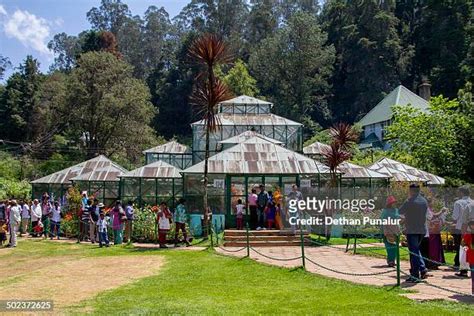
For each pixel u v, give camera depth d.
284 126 43.53
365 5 94.75
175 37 141.88
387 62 91.50
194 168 27.34
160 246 22.94
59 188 35.59
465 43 84.62
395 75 91.69
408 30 96.44
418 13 100.94
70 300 11.98
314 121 95.25
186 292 12.72
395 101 71.12
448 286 12.26
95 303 11.59
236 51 108.31
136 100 65.62
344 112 95.25
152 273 16.00
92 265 17.92
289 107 90.88
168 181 32.12
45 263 19.11
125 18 141.75
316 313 10.07
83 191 31.25
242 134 37.25
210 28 118.69
